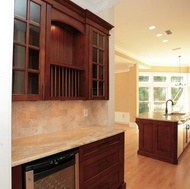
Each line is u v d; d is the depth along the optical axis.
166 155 3.57
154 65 8.42
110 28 2.70
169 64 8.43
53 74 2.02
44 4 1.74
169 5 3.03
